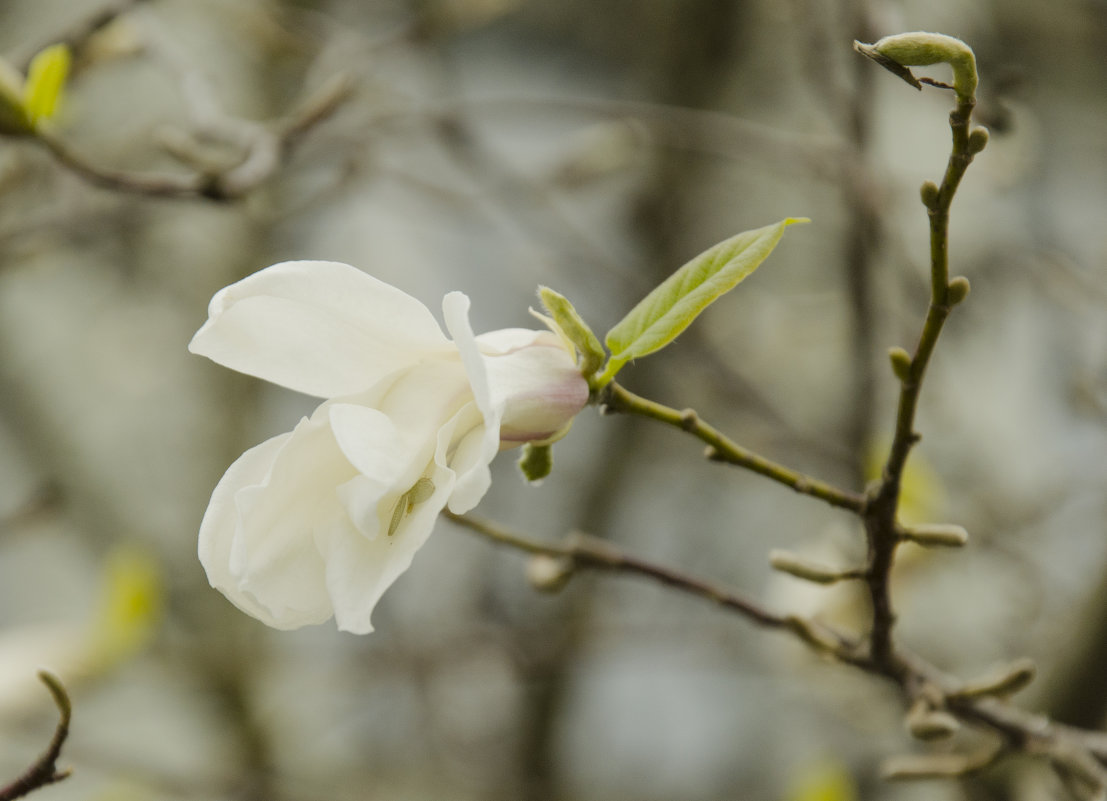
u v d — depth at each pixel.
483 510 3.18
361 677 2.86
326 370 1.22
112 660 2.02
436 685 2.94
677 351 2.51
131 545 3.21
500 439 1.24
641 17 3.20
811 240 3.21
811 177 2.42
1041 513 2.31
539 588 1.37
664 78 2.79
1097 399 2.45
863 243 1.77
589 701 3.58
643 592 3.33
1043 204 3.03
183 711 3.58
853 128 1.84
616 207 3.09
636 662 3.40
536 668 2.65
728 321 3.09
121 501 3.43
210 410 3.30
